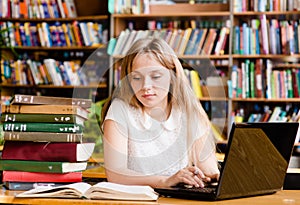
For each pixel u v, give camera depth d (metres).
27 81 6.27
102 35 6.11
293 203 1.77
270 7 5.79
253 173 1.90
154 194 1.77
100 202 1.70
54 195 1.76
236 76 5.79
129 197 1.73
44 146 1.96
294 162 5.39
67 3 6.24
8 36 6.29
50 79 6.22
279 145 1.99
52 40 6.25
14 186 1.95
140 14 5.95
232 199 1.84
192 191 1.81
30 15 6.31
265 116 5.80
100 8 6.30
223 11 5.95
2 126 1.98
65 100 2.03
